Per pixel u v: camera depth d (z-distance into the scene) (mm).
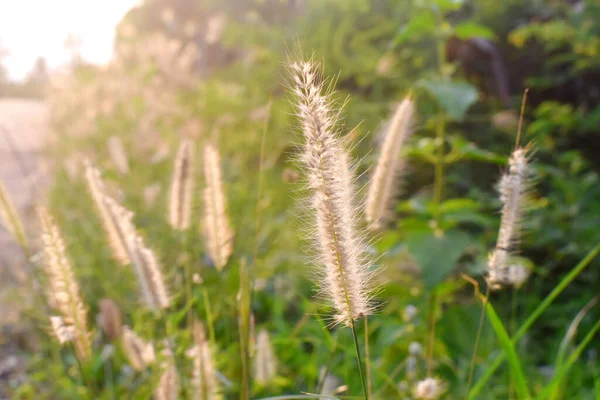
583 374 3395
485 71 6328
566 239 4449
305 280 3480
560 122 5637
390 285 2693
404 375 2828
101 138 5652
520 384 1723
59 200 4551
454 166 5441
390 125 1903
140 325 2453
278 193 4398
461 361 3400
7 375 2934
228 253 1789
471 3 7043
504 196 1490
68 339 1577
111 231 1740
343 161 1169
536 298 4160
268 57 7305
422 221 2783
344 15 7344
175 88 6883
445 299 3275
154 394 1840
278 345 3006
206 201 1764
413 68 6473
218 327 2869
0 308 3363
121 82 6555
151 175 4816
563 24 5969
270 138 5441
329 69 6691
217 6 9344
